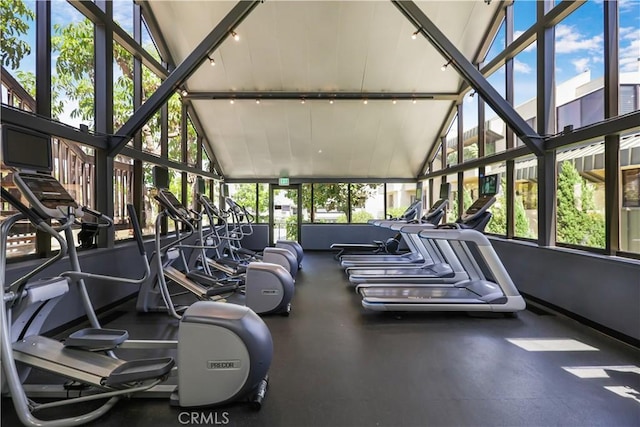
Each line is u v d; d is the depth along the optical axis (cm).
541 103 491
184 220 407
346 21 641
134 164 593
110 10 492
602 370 283
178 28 650
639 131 364
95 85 480
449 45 504
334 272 726
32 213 209
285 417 218
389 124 873
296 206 1073
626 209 379
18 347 230
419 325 397
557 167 478
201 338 221
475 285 479
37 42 380
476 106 733
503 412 223
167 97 494
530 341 347
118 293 484
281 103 808
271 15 629
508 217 601
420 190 858
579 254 408
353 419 216
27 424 202
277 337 358
